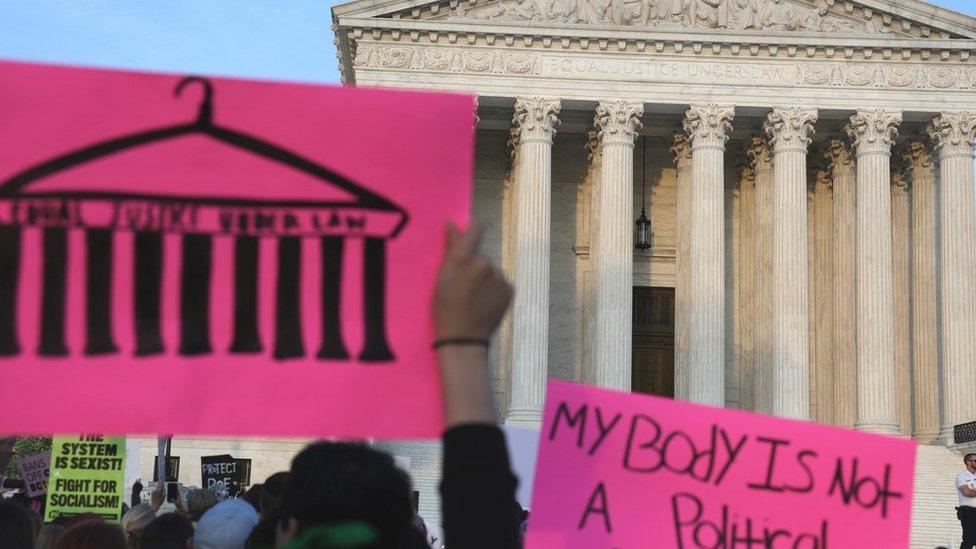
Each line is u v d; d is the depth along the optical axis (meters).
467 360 5.95
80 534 11.17
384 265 7.51
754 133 78.62
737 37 73.88
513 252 77.50
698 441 9.66
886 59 74.75
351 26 72.44
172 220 7.48
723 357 73.19
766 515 9.66
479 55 73.75
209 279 7.48
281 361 7.42
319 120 7.61
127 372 7.36
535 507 9.51
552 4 74.12
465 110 7.65
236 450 73.56
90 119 7.47
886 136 74.31
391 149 7.59
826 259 80.69
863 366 72.88
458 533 5.65
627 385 71.62
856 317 74.94
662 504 9.58
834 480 9.75
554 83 74.00
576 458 9.55
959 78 74.69
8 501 12.84
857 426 72.94
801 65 74.69
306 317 7.47
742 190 81.56
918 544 64.75
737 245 82.00
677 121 77.94
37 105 7.41
